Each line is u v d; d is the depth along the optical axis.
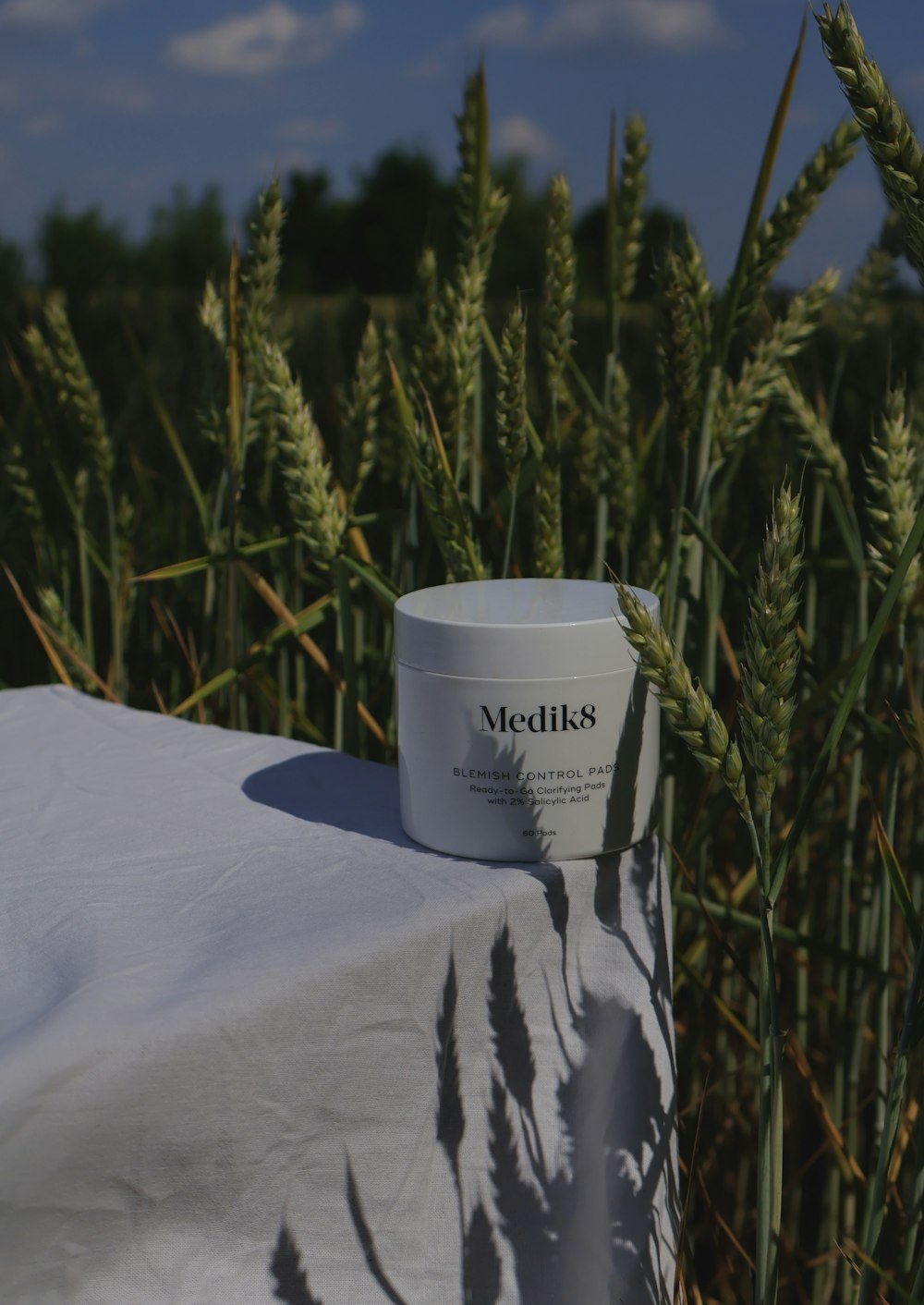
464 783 0.42
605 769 0.42
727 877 0.90
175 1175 0.33
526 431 0.61
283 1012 0.34
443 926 0.38
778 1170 0.40
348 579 0.64
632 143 0.66
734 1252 0.81
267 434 0.83
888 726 0.61
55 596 0.90
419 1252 0.39
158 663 1.04
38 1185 0.30
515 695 0.41
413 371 0.66
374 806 0.50
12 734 0.62
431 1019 0.39
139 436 1.25
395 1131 0.38
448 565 0.59
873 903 0.67
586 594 0.47
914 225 0.33
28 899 0.41
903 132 0.32
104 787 0.53
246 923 0.39
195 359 1.02
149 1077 0.31
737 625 0.92
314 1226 0.37
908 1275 0.44
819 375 0.86
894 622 0.58
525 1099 0.42
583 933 0.43
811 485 0.87
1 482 1.11
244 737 0.61
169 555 1.00
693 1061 0.76
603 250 0.66
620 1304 0.44
